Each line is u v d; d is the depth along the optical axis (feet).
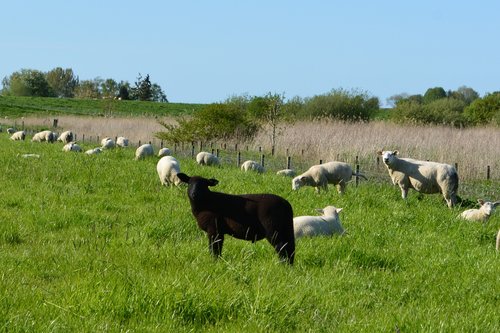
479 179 83.05
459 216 49.88
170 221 40.04
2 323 19.86
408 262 33.24
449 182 60.13
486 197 68.69
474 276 30.73
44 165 72.90
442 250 37.09
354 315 22.97
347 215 46.47
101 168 71.51
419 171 61.31
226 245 34.73
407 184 62.39
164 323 21.18
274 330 21.49
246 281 26.11
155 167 76.74
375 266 32.37
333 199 53.26
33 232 38.65
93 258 30.07
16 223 39.78
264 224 30.99
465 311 25.05
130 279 24.07
